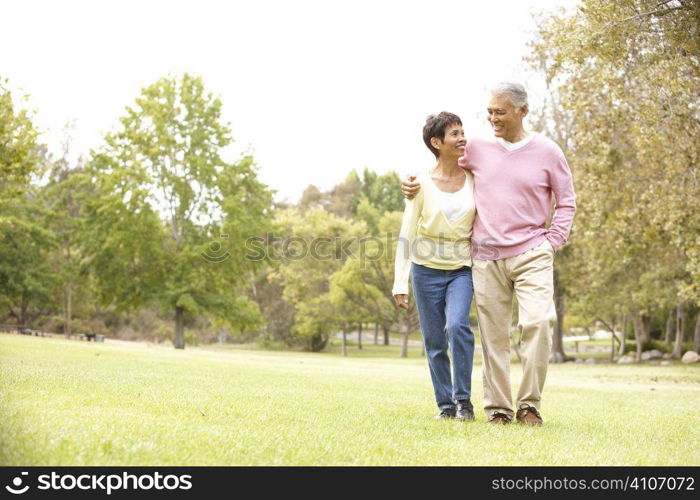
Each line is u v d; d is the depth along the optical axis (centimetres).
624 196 1862
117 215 3975
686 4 1245
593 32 1393
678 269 3372
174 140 4075
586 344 7662
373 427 461
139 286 4075
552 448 405
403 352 5584
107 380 724
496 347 560
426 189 570
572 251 3928
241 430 395
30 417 383
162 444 330
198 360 1855
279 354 5009
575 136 1847
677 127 1488
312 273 5881
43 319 5719
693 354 4003
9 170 1991
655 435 509
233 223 3959
